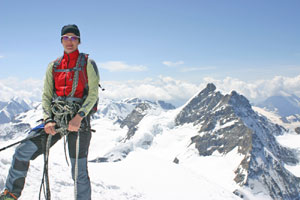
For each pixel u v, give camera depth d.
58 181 9.97
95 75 4.56
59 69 4.46
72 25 4.56
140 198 12.27
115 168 18.83
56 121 4.21
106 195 10.43
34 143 4.18
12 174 4.14
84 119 4.38
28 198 7.28
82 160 4.43
